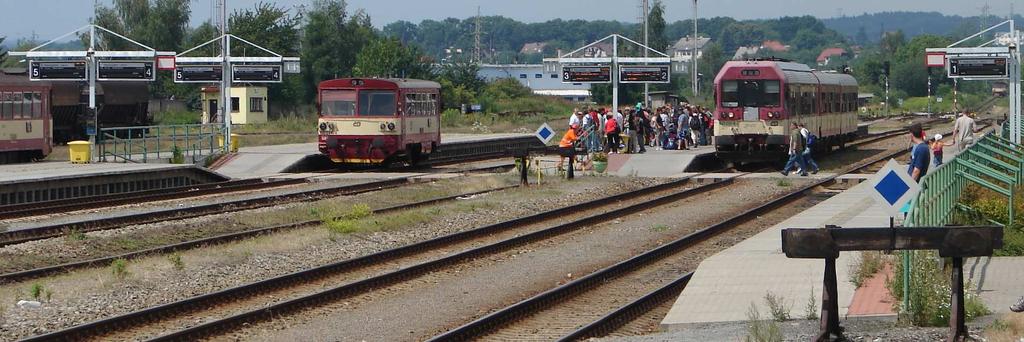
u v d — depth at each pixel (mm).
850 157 65000
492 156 70438
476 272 26125
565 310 21906
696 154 58250
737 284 22828
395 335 19312
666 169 54281
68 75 56656
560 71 66875
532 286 24422
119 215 34188
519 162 53500
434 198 41500
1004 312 19250
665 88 166125
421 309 21609
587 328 19203
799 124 56188
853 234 16719
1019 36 55500
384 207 38188
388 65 124250
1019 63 55312
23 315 19750
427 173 54250
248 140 74938
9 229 30250
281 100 125750
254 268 25344
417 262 27297
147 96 86312
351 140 54250
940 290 19031
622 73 65500
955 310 16688
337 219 33375
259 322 19859
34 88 56969
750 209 38719
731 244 31062
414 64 126812
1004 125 60031
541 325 20453
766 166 58719
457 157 66562
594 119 58969
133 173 45562
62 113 76125
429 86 59844
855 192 41594
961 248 16438
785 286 22375
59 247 27344
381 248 29250
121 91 82125
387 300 22484
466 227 33969
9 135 54906
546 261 27922
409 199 41156
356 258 26078
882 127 111000
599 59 65625
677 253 29484
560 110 139250
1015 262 24719
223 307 21125
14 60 137000
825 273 16953
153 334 18766
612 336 19500
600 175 52188
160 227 31031
